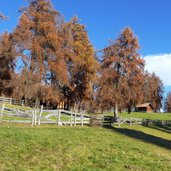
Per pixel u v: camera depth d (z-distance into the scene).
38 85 54.34
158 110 118.44
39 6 56.97
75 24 62.41
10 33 56.25
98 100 57.12
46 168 15.26
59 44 56.16
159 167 17.58
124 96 55.41
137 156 19.97
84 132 28.36
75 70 59.72
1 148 17.58
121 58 56.00
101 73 56.69
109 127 39.38
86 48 61.28
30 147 18.73
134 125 50.72
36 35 56.00
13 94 57.25
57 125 33.22
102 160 17.84
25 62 54.78
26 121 30.70
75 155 18.42
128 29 56.81
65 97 61.09
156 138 33.66
